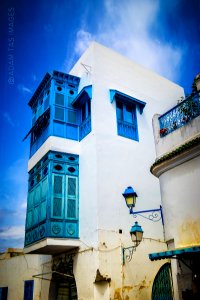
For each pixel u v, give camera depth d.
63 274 11.83
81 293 10.90
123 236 11.55
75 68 16.06
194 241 7.28
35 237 12.03
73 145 13.30
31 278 15.48
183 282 7.39
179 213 7.84
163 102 16.59
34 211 12.85
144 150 14.02
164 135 9.03
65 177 12.45
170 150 8.61
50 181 11.96
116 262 10.93
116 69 14.95
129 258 11.32
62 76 14.54
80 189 12.57
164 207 8.49
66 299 12.59
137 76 15.88
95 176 11.86
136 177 13.09
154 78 16.86
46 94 14.73
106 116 13.32
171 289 11.85
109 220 11.44
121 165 12.82
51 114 13.30
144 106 14.88
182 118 8.54
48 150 12.61
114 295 10.37
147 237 12.20
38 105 15.80
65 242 11.29
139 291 11.06
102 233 11.02
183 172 7.96
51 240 10.98
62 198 11.98
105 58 14.70
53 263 13.33
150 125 15.04
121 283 10.70
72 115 13.94
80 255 11.42
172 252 6.80
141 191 12.97
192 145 7.45
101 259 10.57
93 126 12.77
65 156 12.89
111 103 13.78
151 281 11.55
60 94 14.05
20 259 17.20
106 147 12.66
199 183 7.44
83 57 15.28
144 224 12.38
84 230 11.61
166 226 8.33
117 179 12.41
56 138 12.94
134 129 14.21
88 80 14.05
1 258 20.16
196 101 8.21
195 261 7.16
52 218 11.35
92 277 10.50
